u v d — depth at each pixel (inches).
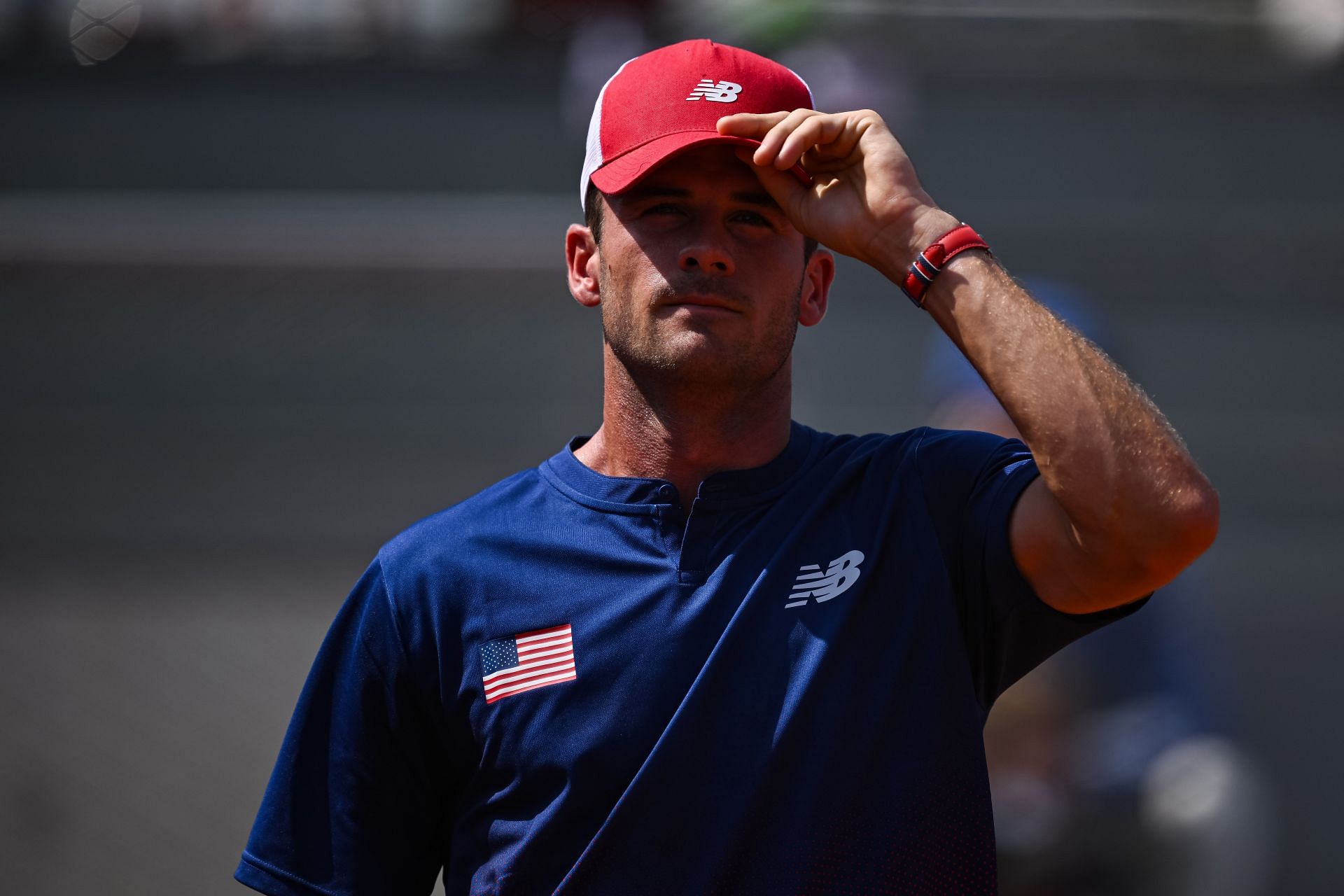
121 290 1160.8
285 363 1210.6
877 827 226.5
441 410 1215.6
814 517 245.9
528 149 1359.5
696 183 245.4
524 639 237.8
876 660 235.5
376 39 1381.6
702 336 240.1
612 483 248.7
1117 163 1384.1
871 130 240.2
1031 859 457.7
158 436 1184.8
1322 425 1263.5
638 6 1334.9
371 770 249.3
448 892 245.3
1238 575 1094.4
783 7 1325.0
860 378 1259.2
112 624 989.8
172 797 839.7
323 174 1352.1
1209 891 461.1
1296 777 876.0
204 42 1359.5
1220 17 1441.9
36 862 800.9
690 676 232.1
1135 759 468.1
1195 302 1312.7
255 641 971.9
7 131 1334.9
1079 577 228.5
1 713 898.7
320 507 1141.1
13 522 1108.5
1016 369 223.9
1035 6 1424.7
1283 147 1379.2
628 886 223.6
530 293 1165.7
